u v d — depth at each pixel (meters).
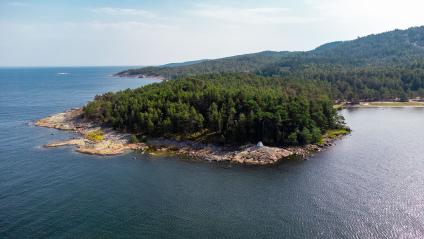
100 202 106.19
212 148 159.75
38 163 141.25
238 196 110.38
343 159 145.50
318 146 163.50
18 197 108.94
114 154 155.00
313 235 87.50
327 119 191.62
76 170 133.75
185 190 115.50
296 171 132.25
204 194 112.19
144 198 109.25
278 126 161.75
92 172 131.75
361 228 90.06
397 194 109.50
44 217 96.81
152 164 142.12
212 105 180.25
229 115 169.62
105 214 98.81
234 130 161.25
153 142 170.12
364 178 123.31
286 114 163.88
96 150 158.50
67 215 98.06
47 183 120.38
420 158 145.50
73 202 106.00
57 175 128.12
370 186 116.06
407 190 112.44
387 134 190.50
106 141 172.25
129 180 124.12
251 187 117.44
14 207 102.31
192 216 97.62
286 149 156.88
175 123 175.62
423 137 183.00
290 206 102.81
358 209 100.06
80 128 199.12
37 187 116.88
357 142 173.12
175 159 149.00
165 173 131.62
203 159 149.12
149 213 99.50
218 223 93.75
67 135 186.38
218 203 105.56
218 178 126.38
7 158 146.75
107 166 138.88
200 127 174.88
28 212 99.50
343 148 162.12
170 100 196.00
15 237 87.06
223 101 185.50
